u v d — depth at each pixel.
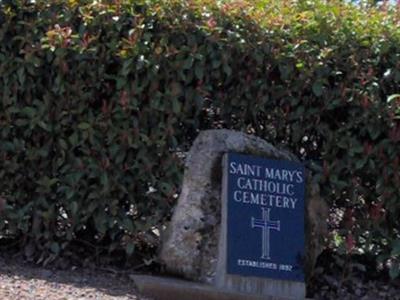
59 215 8.71
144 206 8.66
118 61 8.61
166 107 8.60
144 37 8.59
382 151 8.67
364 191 8.78
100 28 8.65
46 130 8.61
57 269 8.58
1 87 8.64
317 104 8.81
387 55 8.82
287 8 9.17
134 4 8.73
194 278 8.33
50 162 8.70
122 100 8.55
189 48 8.63
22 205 8.74
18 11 8.70
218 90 8.83
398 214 8.76
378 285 8.91
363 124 8.69
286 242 8.48
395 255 8.69
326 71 8.73
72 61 8.59
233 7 8.82
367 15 9.21
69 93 8.62
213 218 8.40
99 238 8.74
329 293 8.75
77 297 7.84
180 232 8.40
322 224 8.70
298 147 8.96
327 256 8.94
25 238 8.73
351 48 8.82
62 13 8.72
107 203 8.60
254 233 8.40
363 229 8.78
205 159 8.48
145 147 8.62
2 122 8.64
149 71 8.55
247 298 8.19
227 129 8.81
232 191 8.41
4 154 8.65
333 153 8.80
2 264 8.51
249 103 8.85
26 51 8.59
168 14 8.69
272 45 8.80
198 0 8.80
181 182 8.62
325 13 8.98
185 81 8.65
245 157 8.50
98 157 8.61
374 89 8.68
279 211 8.52
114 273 8.62
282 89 8.81
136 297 7.99
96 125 8.59
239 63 8.76
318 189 8.73
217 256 8.33
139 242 8.73
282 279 8.41
